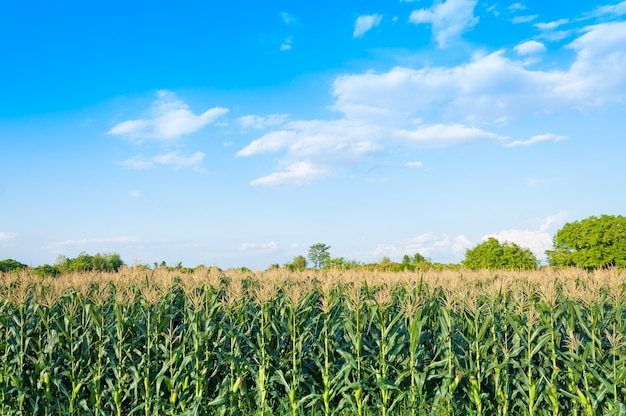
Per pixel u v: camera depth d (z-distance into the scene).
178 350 9.33
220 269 18.05
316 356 9.48
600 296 11.17
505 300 11.12
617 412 7.63
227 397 9.38
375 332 10.18
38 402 9.58
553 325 9.09
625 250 42.16
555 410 8.36
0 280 16.08
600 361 8.60
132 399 9.73
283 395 9.95
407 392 8.91
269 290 10.33
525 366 9.06
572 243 44.78
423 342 10.48
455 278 14.88
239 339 10.03
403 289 14.23
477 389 8.82
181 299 12.99
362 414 8.99
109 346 10.34
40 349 9.85
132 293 11.20
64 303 11.65
